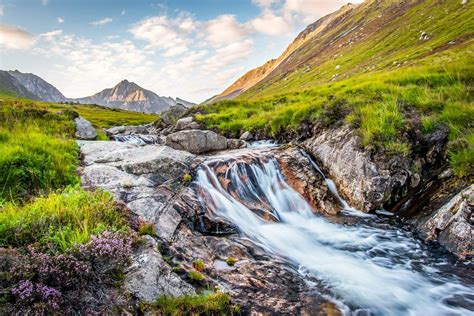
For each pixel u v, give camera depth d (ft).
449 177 34.32
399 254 28.07
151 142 91.04
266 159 44.78
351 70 353.92
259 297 19.63
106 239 18.03
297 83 469.57
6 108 62.69
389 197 37.45
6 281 14.46
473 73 51.39
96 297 15.61
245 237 29.07
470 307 21.21
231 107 103.96
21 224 18.72
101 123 253.85
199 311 16.61
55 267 15.47
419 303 21.58
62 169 32.30
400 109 44.75
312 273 24.61
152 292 16.96
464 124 37.78
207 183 36.45
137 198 28.40
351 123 45.60
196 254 23.08
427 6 417.08
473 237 25.88
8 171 28.60
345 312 19.83
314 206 39.04
